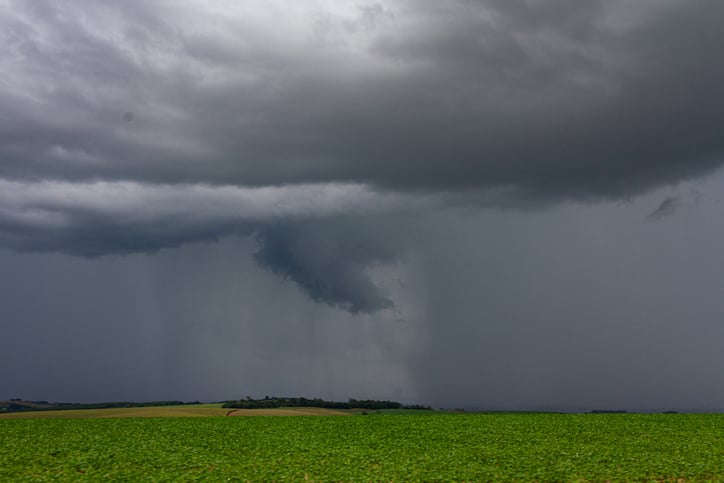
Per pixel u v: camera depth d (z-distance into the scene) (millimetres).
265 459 34031
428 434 48625
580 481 27500
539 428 52844
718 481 27453
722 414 68625
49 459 33906
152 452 37312
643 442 41688
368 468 31109
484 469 30047
